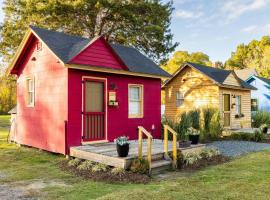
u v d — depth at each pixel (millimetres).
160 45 24875
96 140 11453
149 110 14023
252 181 6836
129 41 23547
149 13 24156
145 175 7746
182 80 21281
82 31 24266
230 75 20266
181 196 5730
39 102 12148
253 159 9977
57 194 6316
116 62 12109
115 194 5945
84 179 7617
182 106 21219
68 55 10758
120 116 12539
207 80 19750
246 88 21500
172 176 7992
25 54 13258
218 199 5531
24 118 13359
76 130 10742
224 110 19906
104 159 8586
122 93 12672
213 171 8047
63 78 10719
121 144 8180
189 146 10250
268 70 49031
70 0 22000
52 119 11250
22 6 22750
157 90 14586
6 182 7402
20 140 13641
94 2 21797
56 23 22359
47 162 9906
